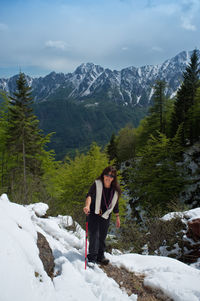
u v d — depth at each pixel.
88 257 3.09
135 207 23.05
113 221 13.73
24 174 14.22
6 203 3.25
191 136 30.33
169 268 3.28
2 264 1.83
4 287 1.67
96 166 16.19
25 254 2.22
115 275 3.05
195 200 21.53
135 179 25.09
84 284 2.51
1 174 15.12
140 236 7.79
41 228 4.14
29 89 17.81
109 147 42.19
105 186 3.11
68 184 15.34
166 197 20.25
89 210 3.07
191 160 25.22
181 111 31.56
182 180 21.45
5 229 2.37
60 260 2.91
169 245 6.25
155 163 22.86
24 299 1.73
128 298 2.58
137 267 3.42
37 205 5.13
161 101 33.34
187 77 33.72
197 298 2.52
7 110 16.78
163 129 34.31
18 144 16.12
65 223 5.02
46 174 16.81
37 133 18.56
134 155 41.62
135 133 45.88
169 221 6.98
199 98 31.70
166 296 2.69
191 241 5.62
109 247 5.62
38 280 2.08
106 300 2.35
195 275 3.12
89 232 3.13
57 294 2.14
